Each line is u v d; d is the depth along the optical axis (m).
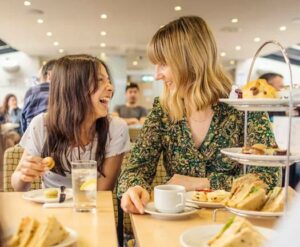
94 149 1.48
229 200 0.93
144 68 13.23
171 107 1.29
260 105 0.87
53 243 0.71
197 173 1.27
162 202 0.95
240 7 6.09
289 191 0.81
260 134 1.20
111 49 10.43
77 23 7.33
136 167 1.25
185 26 1.26
